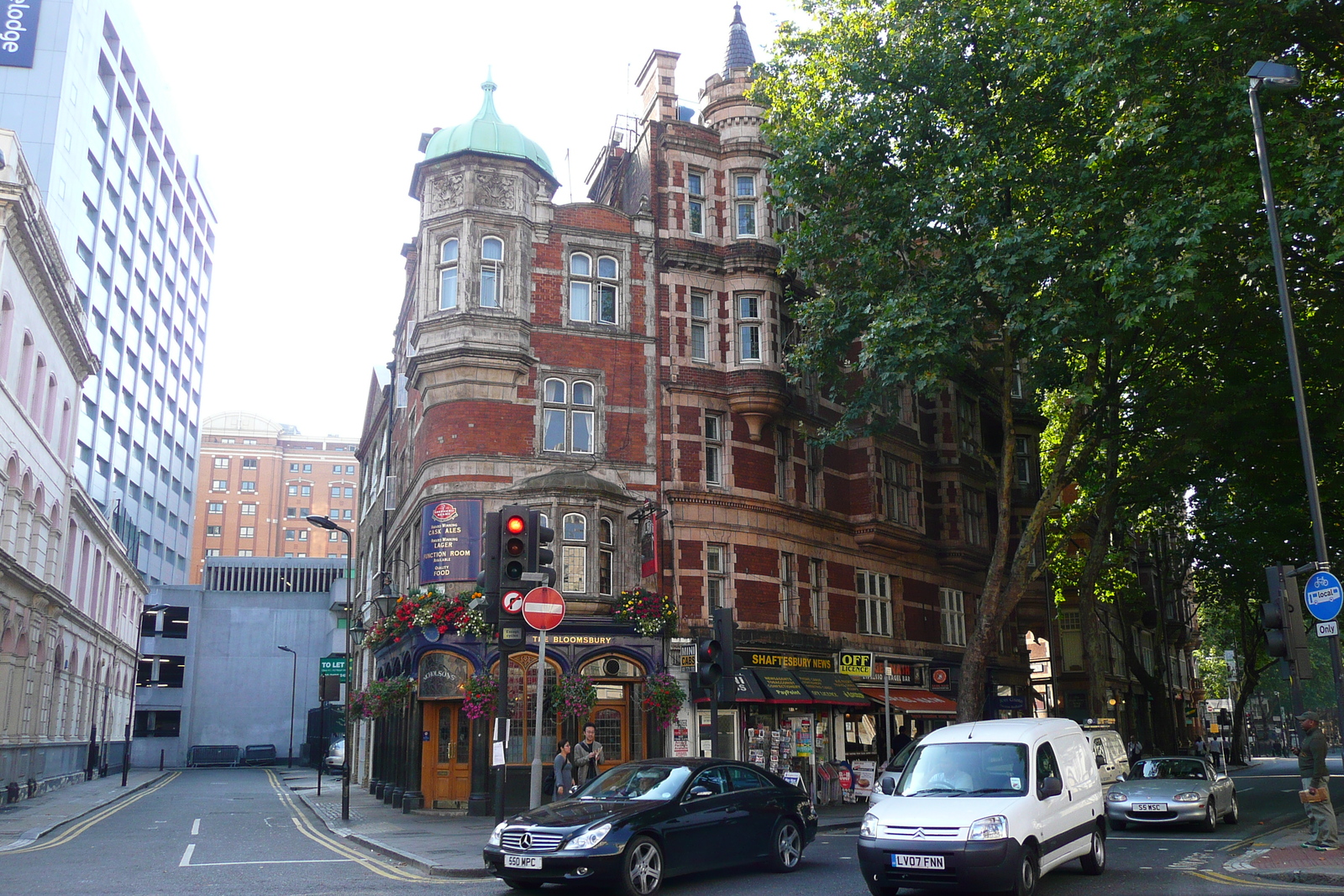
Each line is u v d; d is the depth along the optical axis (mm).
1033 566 38844
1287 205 18141
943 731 12445
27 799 31906
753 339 28078
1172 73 19219
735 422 27672
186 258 96938
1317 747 14133
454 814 23141
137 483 82125
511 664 23438
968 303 22188
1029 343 22266
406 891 12039
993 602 23250
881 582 31969
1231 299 21938
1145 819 18266
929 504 34375
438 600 23594
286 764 69625
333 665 25062
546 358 25844
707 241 28422
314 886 12531
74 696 41906
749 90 25641
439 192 25953
